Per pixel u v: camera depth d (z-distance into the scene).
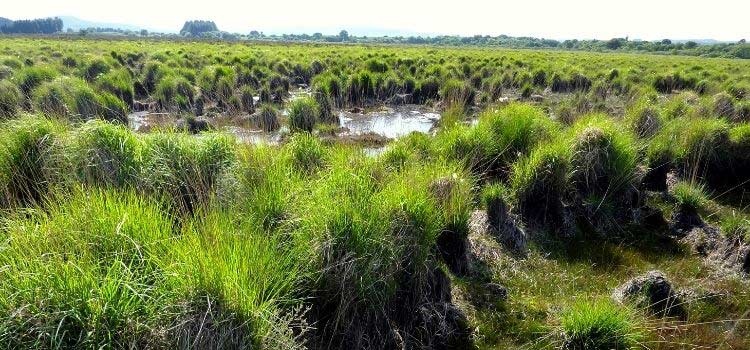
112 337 2.60
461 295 4.83
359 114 16.52
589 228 6.44
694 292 4.99
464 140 7.48
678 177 8.20
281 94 18.27
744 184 7.95
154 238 3.41
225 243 3.38
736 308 4.82
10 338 2.46
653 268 5.61
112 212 3.48
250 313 2.95
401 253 4.16
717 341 4.33
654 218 6.72
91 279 2.71
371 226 4.00
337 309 3.79
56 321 2.56
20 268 2.86
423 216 4.41
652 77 21.86
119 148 5.05
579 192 6.89
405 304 4.28
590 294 5.05
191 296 2.84
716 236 6.08
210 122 11.82
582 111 13.91
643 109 9.54
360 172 5.05
